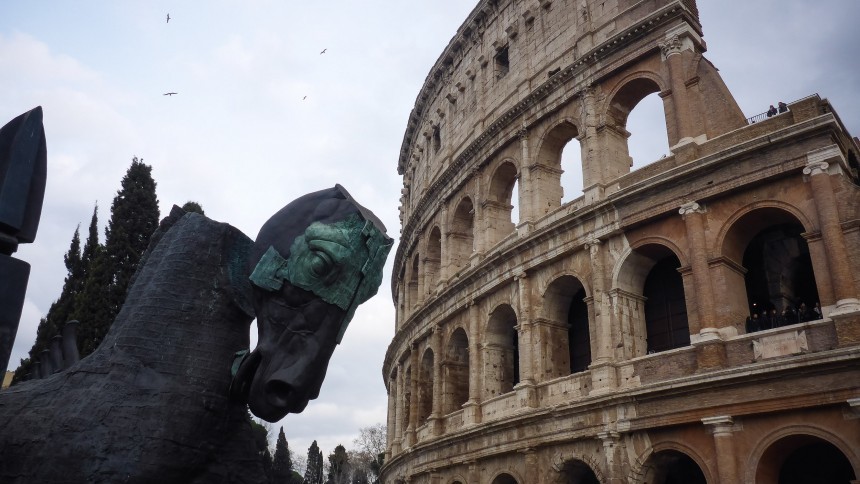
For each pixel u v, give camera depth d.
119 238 42.59
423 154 70.81
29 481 7.35
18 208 7.16
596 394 35.69
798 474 32.19
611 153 41.69
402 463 58.97
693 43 39.44
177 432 7.79
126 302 8.88
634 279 38.62
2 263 6.82
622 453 34.19
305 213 8.30
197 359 8.31
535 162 46.66
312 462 173.75
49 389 8.07
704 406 31.44
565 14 48.41
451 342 52.66
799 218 31.62
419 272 63.53
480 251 50.16
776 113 35.25
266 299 8.11
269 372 7.78
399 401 66.25
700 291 33.47
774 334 30.69
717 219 34.47
